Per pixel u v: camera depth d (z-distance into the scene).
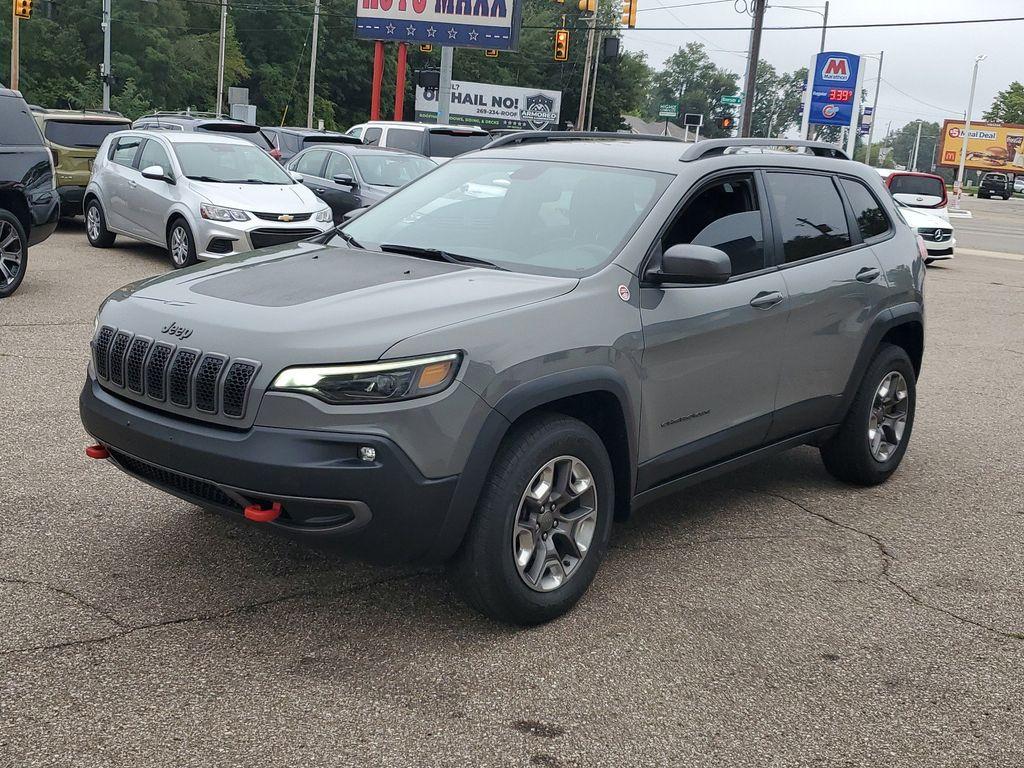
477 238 4.53
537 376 3.69
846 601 4.34
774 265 4.91
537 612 3.86
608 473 4.08
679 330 4.29
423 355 3.44
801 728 3.33
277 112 76.38
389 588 4.16
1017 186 86.44
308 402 3.36
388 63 81.75
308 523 3.45
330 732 3.14
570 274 4.14
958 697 3.59
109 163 14.06
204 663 3.50
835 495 5.77
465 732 3.19
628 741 3.19
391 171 15.89
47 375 7.12
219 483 3.44
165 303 3.87
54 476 5.18
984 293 15.73
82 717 3.13
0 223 9.52
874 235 5.73
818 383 5.24
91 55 63.59
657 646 3.82
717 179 4.68
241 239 12.01
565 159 4.86
